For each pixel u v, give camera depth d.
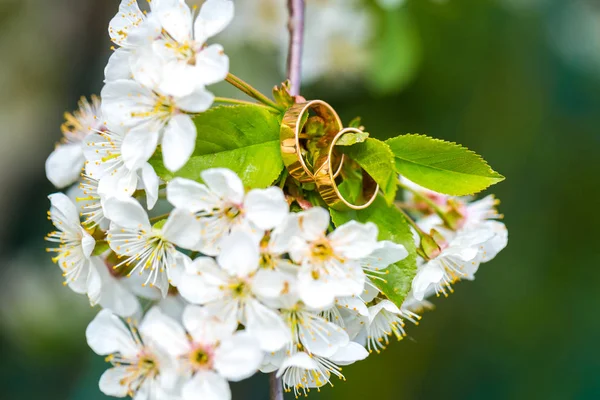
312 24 0.74
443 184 0.56
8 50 0.96
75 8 0.88
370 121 0.77
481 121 0.76
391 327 0.57
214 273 0.53
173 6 0.54
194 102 0.54
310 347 0.54
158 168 0.54
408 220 0.57
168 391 0.54
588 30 0.86
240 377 0.53
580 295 0.86
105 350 0.55
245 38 0.78
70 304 0.89
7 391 0.87
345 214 0.56
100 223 0.57
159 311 0.54
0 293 0.89
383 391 0.86
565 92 0.83
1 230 0.90
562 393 0.85
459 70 0.75
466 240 0.57
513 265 0.85
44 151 0.93
